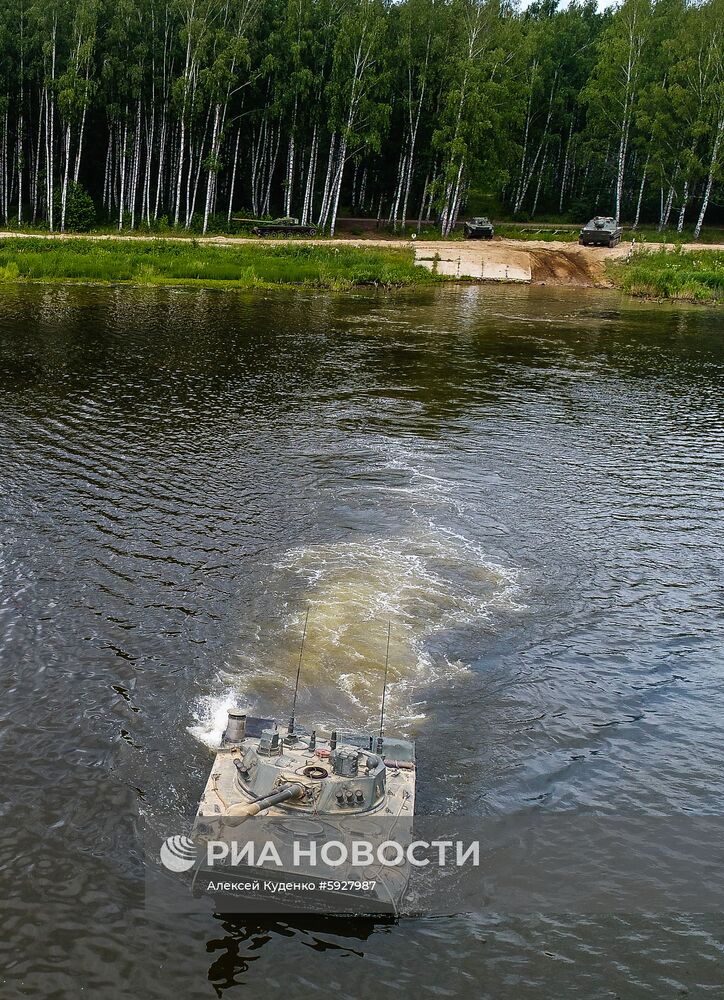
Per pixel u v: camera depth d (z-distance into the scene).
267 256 69.38
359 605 18.59
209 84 74.31
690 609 19.72
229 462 27.30
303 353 42.91
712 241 85.25
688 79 84.50
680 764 14.67
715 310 62.69
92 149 86.69
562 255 75.56
